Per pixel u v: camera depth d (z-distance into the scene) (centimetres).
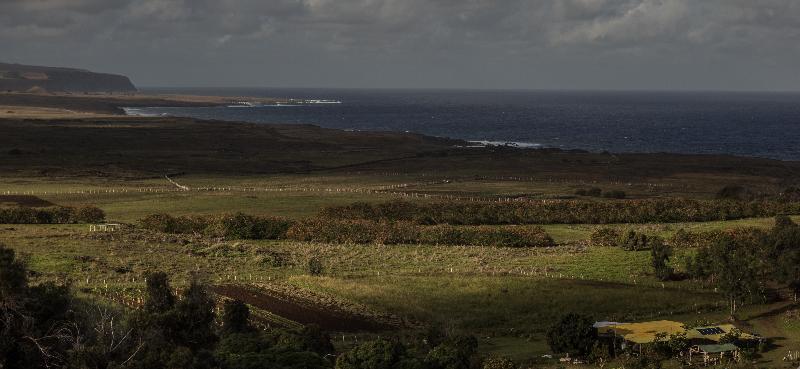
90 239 7969
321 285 6450
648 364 4516
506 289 6425
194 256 7594
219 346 4294
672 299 6234
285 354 4009
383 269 7306
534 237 8594
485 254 8012
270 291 6278
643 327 5175
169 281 6369
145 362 3328
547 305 6034
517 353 4956
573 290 6425
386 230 8725
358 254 7962
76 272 6538
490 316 5766
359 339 5038
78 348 3409
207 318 4184
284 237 8812
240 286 6425
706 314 5919
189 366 3375
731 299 6106
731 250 6769
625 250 8175
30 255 6781
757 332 5375
